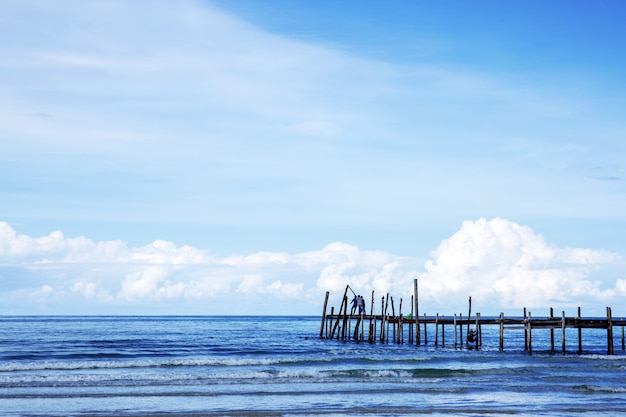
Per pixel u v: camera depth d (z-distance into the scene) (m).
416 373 41.81
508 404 30.98
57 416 27.09
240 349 66.00
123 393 33.00
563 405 30.83
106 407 29.25
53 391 33.44
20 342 76.81
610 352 55.12
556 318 57.53
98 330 117.69
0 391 33.25
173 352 62.22
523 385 36.94
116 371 42.53
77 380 37.28
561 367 45.44
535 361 50.31
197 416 27.31
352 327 131.12
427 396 33.09
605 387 35.81
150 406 29.61
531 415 28.34
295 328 142.50
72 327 134.50
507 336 105.50
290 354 58.34
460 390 35.00
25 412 27.89
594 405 30.92
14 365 43.91
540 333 119.38
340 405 30.30
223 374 40.38
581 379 39.66
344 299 75.50
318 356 54.22
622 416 28.44
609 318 55.12
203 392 33.53
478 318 62.00
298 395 33.00
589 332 125.00
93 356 57.12
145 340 83.69
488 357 52.97
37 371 42.53
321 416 27.61
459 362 49.66
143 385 35.91
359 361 49.59
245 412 28.22
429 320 68.56
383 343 70.62
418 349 62.78
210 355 59.06
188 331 117.50
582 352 63.03
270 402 30.94
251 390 34.41
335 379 39.06
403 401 31.55
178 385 36.06
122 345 72.31
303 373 40.66
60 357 55.91
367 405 30.36
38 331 111.25
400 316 70.12
